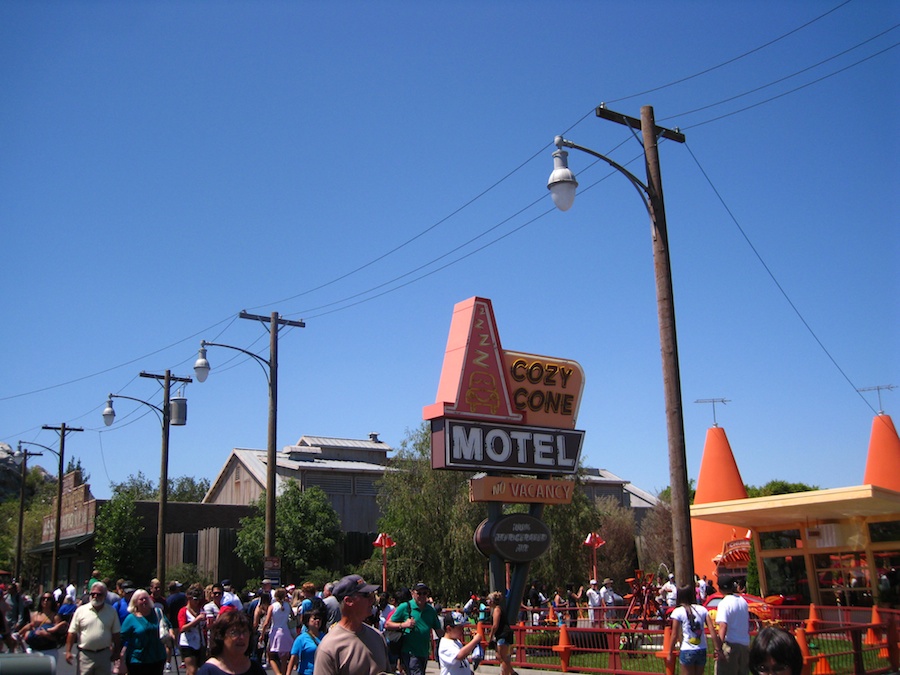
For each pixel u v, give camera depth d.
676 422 12.55
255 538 40.34
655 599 24.66
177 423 30.66
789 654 4.16
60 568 51.22
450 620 20.75
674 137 14.11
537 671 18.05
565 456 18.31
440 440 16.95
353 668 5.70
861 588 21.41
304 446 54.78
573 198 12.76
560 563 37.28
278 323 25.45
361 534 44.09
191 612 14.23
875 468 29.08
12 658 4.38
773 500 20.22
